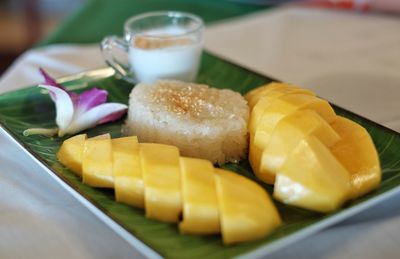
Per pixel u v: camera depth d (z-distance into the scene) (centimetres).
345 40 43
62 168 25
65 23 49
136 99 29
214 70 36
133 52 35
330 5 51
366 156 23
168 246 19
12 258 20
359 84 35
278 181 22
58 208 23
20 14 102
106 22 49
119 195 22
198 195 20
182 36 34
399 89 34
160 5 53
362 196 22
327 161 22
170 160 22
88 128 30
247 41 44
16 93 31
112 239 21
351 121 25
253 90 31
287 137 23
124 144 24
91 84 34
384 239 21
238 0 55
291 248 21
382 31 44
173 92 29
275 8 52
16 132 28
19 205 23
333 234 21
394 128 29
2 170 26
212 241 20
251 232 20
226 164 27
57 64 40
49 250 21
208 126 26
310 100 25
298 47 42
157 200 21
